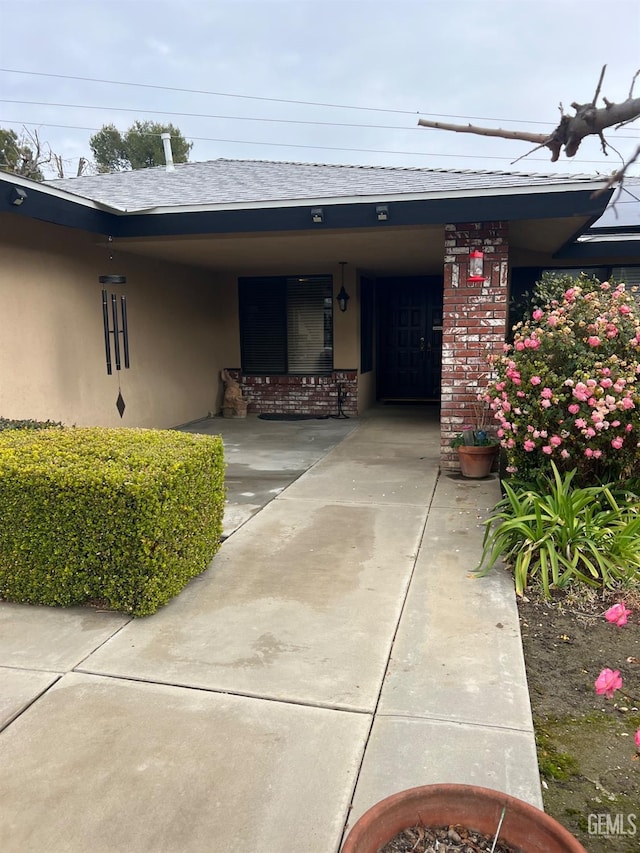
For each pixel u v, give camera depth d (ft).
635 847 5.86
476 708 7.89
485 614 10.39
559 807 6.35
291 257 28.27
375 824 5.12
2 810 6.30
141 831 6.04
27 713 7.83
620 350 13.76
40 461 10.85
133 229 20.90
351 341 33.42
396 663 8.94
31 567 10.74
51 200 17.87
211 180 27.07
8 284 19.01
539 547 11.85
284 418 33.40
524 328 15.05
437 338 38.78
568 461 14.11
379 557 13.00
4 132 71.15
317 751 7.12
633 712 7.91
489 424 19.95
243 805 6.35
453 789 5.39
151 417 27.91
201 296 32.76
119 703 8.03
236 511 16.39
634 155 3.35
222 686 8.40
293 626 10.06
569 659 9.14
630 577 11.19
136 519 10.05
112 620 10.36
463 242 19.19
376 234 21.59
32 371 20.15
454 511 16.14
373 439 26.99
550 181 17.61
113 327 23.85
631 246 27.20
